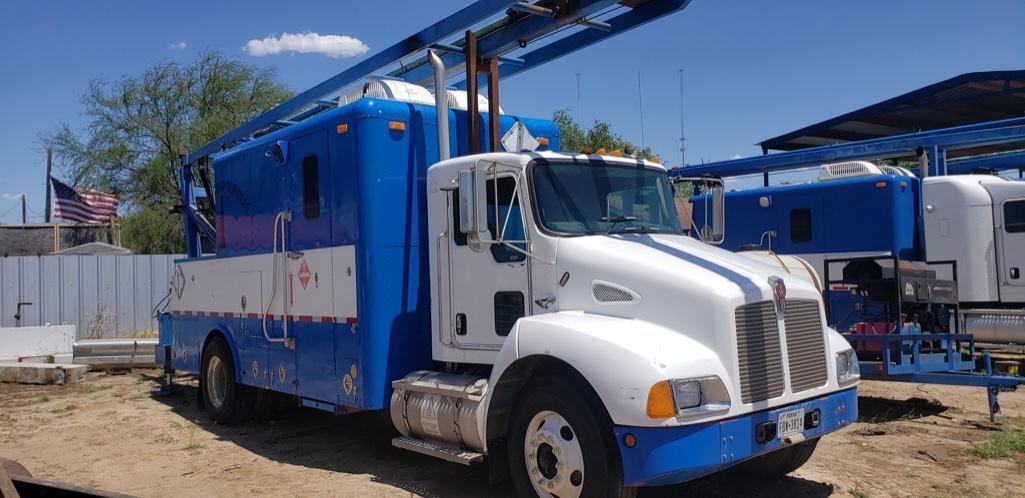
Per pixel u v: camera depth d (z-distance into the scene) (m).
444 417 5.84
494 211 5.92
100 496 3.43
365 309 6.48
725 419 4.73
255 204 8.41
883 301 9.56
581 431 4.93
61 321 18.31
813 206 13.57
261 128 9.97
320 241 7.14
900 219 12.83
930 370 9.20
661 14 6.70
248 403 9.09
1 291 17.84
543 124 7.81
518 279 5.82
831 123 21.92
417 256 6.74
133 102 28.88
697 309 4.91
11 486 3.31
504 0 6.69
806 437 5.20
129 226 28.11
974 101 20.92
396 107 6.72
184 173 11.21
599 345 4.81
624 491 4.84
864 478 6.35
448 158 6.74
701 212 8.45
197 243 11.16
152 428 9.15
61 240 31.03
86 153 28.67
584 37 7.61
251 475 6.88
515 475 5.42
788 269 8.02
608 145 28.61
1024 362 11.54
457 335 6.23
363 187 6.52
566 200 5.89
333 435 8.53
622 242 5.68
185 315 10.35
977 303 12.74
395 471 6.87
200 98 29.11
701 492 5.99
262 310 8.22
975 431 8.16
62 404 10.96
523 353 5.22
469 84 7.06
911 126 23.25
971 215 12.74
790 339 5.21
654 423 4.51
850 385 5.70
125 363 14.02
